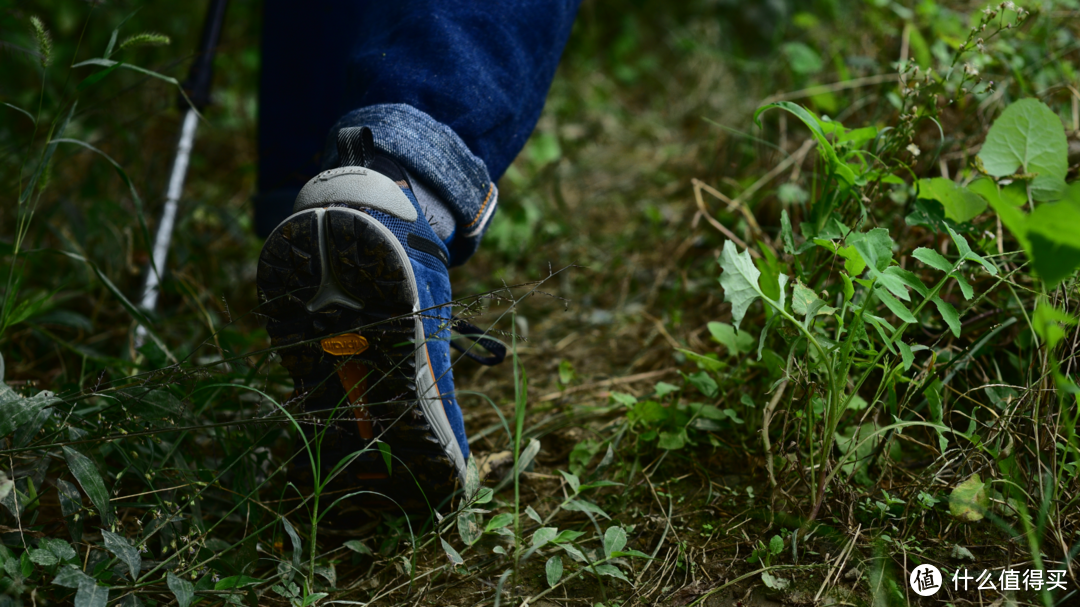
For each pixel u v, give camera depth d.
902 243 1.23
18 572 0.79
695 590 0.89
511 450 1.13
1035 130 1.02
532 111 1.15
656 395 1.25
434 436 0.94
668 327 1.49
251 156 2.34
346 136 0.94
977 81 1.14
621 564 0.94
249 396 1.17
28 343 1.44
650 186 2.23
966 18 1.69
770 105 0.99
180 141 1.47
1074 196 0.62
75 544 0.86
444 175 1.00
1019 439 0.94
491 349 1.10
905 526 0.91
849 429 1.06
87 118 2.10
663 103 3.03
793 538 0.91
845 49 1.90
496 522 0.91
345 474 0.96
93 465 0.86
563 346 1.52
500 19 1.07
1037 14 1.48
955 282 1.17
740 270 0.88
